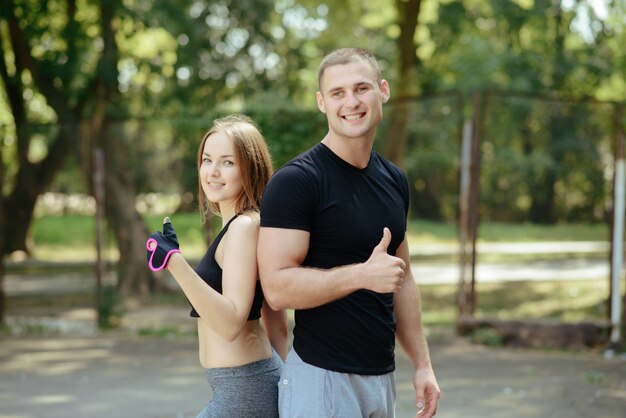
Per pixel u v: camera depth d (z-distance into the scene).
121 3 13.68
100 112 13.65
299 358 2.76
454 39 17.56
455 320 9.78
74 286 15.02
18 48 13.55
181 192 13.41
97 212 10.27
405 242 3.05
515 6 15.59
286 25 18.77
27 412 5.90
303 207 2.68
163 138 13.06
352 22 19.00
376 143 13.57
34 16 13.17
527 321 8.63
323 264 2.73
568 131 24.77
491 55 19.39
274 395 2.96
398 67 13.78
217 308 2.71
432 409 3.04
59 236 20.62
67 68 13.39
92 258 19.28
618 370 7.36
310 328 2.75
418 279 15.82
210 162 3.00
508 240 24.69
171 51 16.98
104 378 7.12
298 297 2.63
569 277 15.77
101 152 10.30
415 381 3.06
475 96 8.85
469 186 8.98
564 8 13.77
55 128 14.88
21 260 17.56
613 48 14.16
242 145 2.97
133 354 8.38
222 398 2.91
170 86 16.08
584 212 27.81
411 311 3.08
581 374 7.15
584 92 15.66
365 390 2.75
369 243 2.76
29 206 16.69
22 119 15.28
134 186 13.52
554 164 25.91
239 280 2.80
